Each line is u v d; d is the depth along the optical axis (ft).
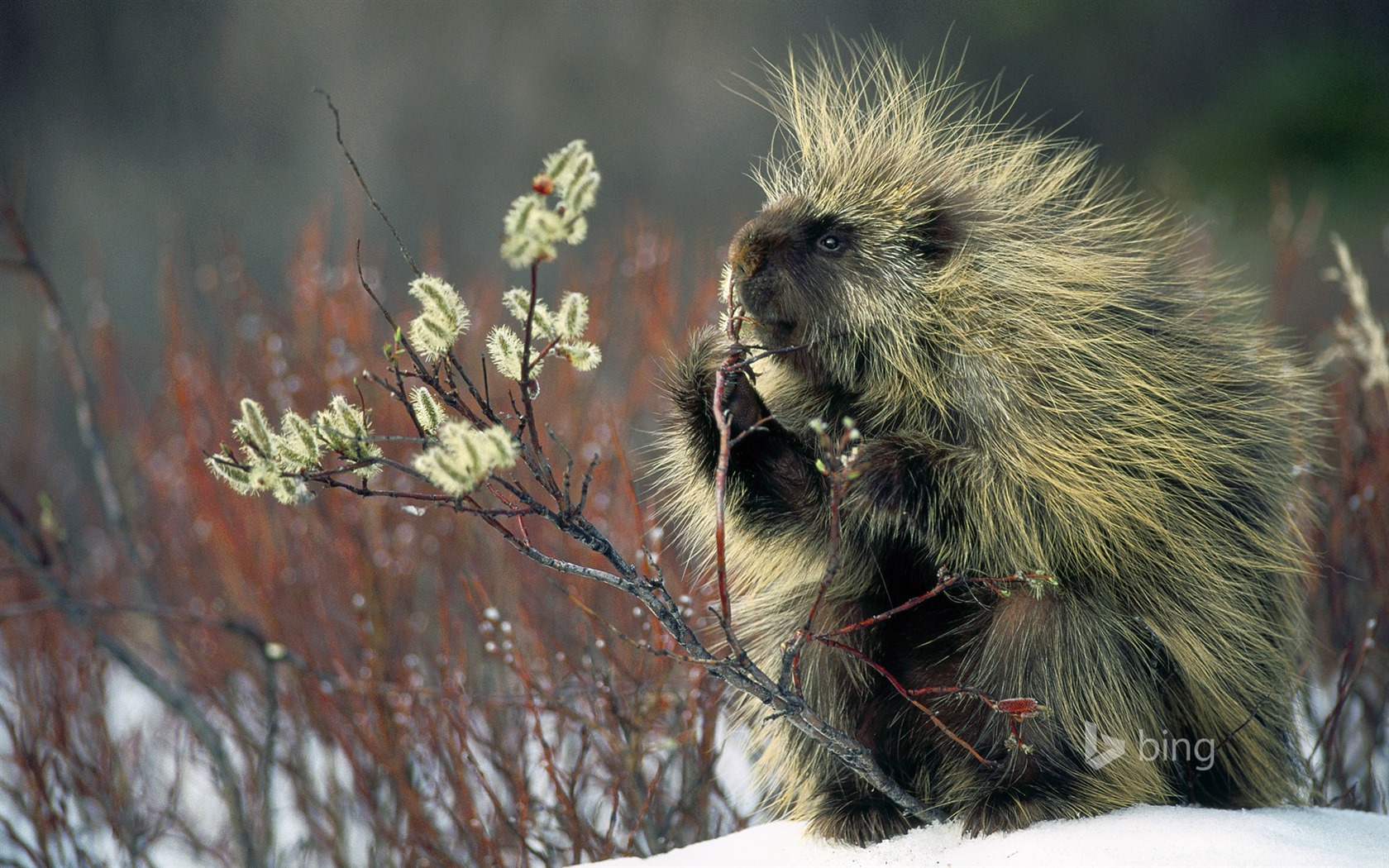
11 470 40.68
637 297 31.48
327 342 29.22
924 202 18.43
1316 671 24.08
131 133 82.12
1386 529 24.41
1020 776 16.48
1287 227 35.50
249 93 83.10
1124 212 20.57
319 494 26.89
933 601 18.06
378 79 82.58
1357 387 26.53
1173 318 18.40
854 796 17.58
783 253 17.95
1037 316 17.57
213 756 21.06
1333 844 14.75
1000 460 17.03
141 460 34.42
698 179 79.05
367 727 23.50
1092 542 16.55
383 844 22.70
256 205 80.18
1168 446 17.01
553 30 82.28
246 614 28.09
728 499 18.22
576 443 27.55
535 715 20.02
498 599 25.82
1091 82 80.64
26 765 23.67
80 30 82.23
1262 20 80.69
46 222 79.10
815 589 18.63
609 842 19.40
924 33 80.43
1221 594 17.08
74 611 21.83
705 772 20.86
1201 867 14.16
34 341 62.34
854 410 18.63
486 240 78.38
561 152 12.62
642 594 14.20
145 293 76.07
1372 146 74.95
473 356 32.35
